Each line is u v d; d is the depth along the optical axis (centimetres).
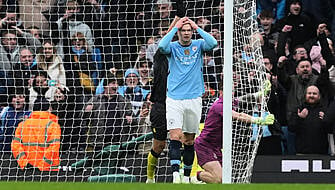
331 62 3706
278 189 2012
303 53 3662
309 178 3067
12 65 3781
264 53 3703
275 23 3825
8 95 3744
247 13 3222
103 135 3581
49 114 3500
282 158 3094
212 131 3191
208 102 3622
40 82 3719
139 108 3616
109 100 3638
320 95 3644
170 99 3061
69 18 3875
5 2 3925
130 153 3531
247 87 3241
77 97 3706
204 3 3744
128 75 3638
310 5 3900
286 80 3634
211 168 3206
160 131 3177
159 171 3450
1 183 2125
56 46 3812
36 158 3422
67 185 2069
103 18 3884
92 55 3822
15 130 3588
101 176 3403
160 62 3191
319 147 3541
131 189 1958
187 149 3147
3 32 3847
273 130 3544
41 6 3894
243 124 3216
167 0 3797
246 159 3216
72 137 3600
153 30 3809
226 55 2856
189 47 3067
